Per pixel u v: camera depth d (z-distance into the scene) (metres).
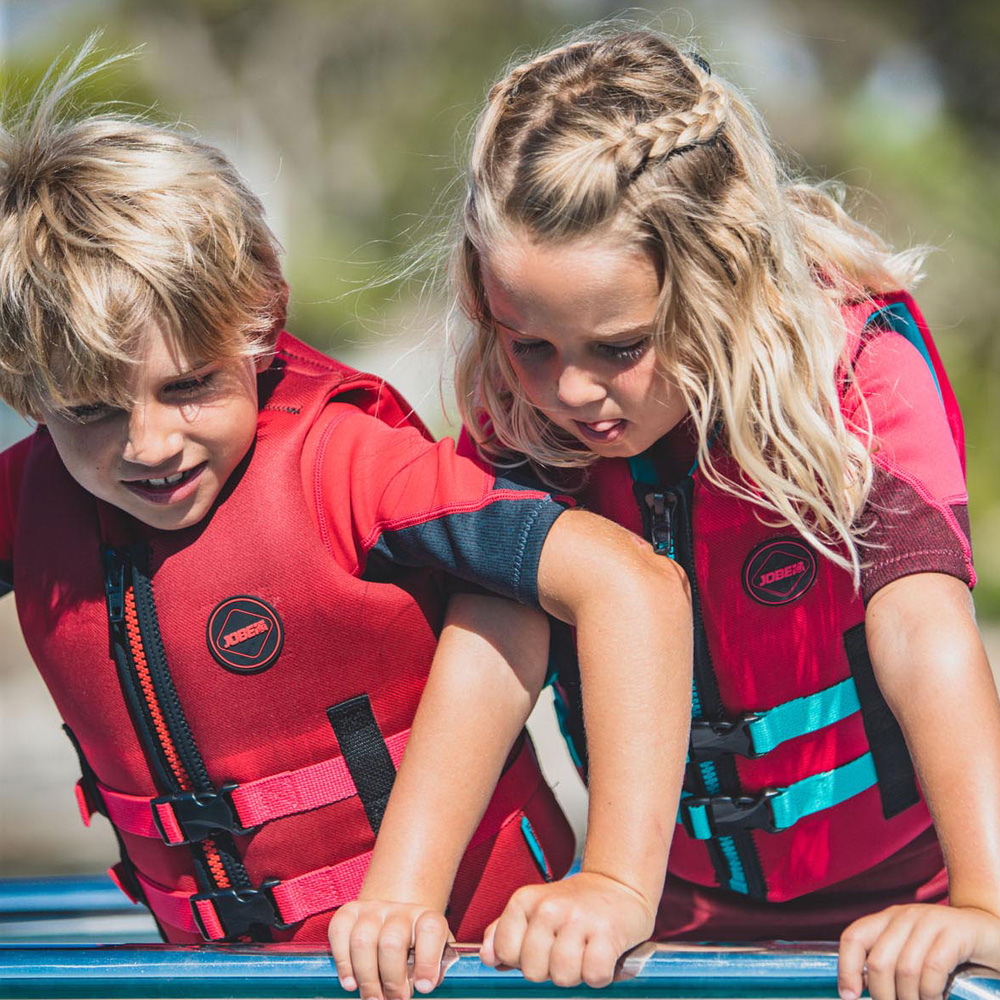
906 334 6.55
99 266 5.51
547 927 4.97
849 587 6.40
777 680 6.46
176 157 5.99
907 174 43.19
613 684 5.54
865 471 5.92
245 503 6.10
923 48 47.44
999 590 35.53
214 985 5.28
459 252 6.18
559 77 5.98
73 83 6.80
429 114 49.25
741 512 6.26
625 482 6.34
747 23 45.28
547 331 5.61
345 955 5.13
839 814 6.69
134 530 6.26
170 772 6.26
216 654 6.11
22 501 6.48
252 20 50.28
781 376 5.90
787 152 7.49
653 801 5.41
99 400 5.54
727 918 7.12
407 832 5.67
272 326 6.25
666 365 5.69
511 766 6.50
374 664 6.16
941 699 5.48
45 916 8.64
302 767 6.20
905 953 4.75
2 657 31.39
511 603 6.06
